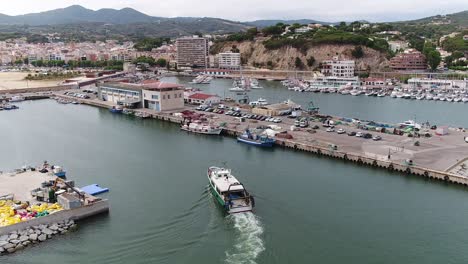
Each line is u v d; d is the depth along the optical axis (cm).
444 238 6494
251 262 5784
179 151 11600
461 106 19650
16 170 9412
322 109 19088
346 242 6347
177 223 6975
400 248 6200
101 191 8462
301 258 5903
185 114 16362
